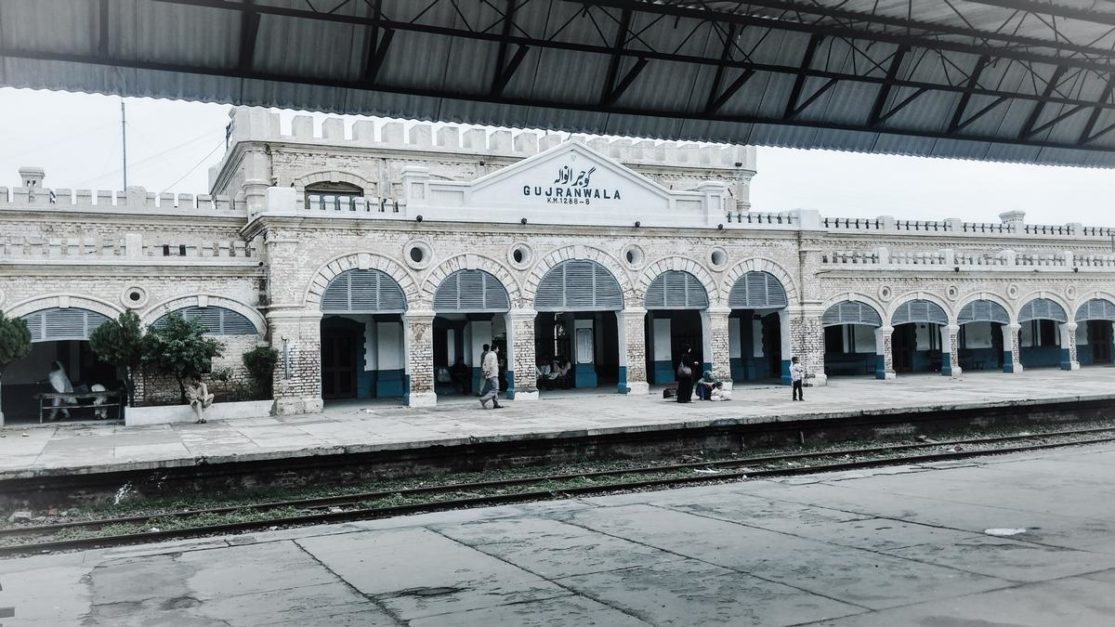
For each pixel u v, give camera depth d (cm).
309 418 2586
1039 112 1573
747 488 1587
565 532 1256
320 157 3500
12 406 2933
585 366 3616
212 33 1102
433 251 2969
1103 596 836
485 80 1238
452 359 3497
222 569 1101
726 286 3384
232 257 2856
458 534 1272
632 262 3250
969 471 1688
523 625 821
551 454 1984
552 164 3142
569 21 1158
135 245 2712
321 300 2827
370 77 1171
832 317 3675
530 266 3098
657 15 1267
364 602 923
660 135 1386
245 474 1736
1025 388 3075
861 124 1469
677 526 1263
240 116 3384
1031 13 1257
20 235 3100
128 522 1491
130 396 2592
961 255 4088
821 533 1174
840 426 2291
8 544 1355
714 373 3356
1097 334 4806
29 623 881
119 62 1085
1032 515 1240
